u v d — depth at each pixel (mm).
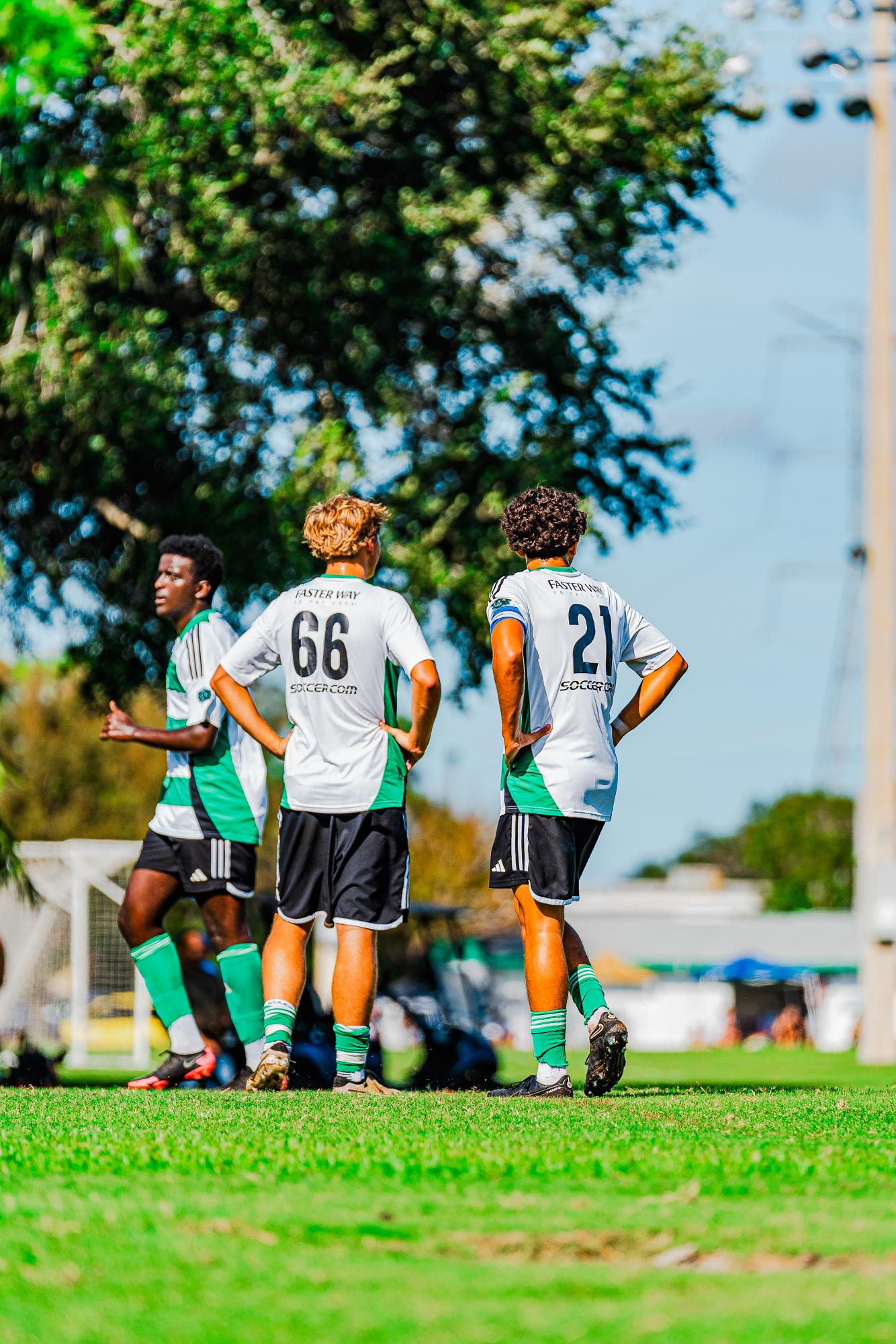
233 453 58562
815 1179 13148
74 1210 11711
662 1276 9594
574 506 24828
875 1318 8438
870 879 101312
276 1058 24641
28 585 63000
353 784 25016
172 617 29703
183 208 56281
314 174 59125
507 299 61812
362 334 58594
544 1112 19281
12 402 55812
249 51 53344
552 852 23469
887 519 103875
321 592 25469
